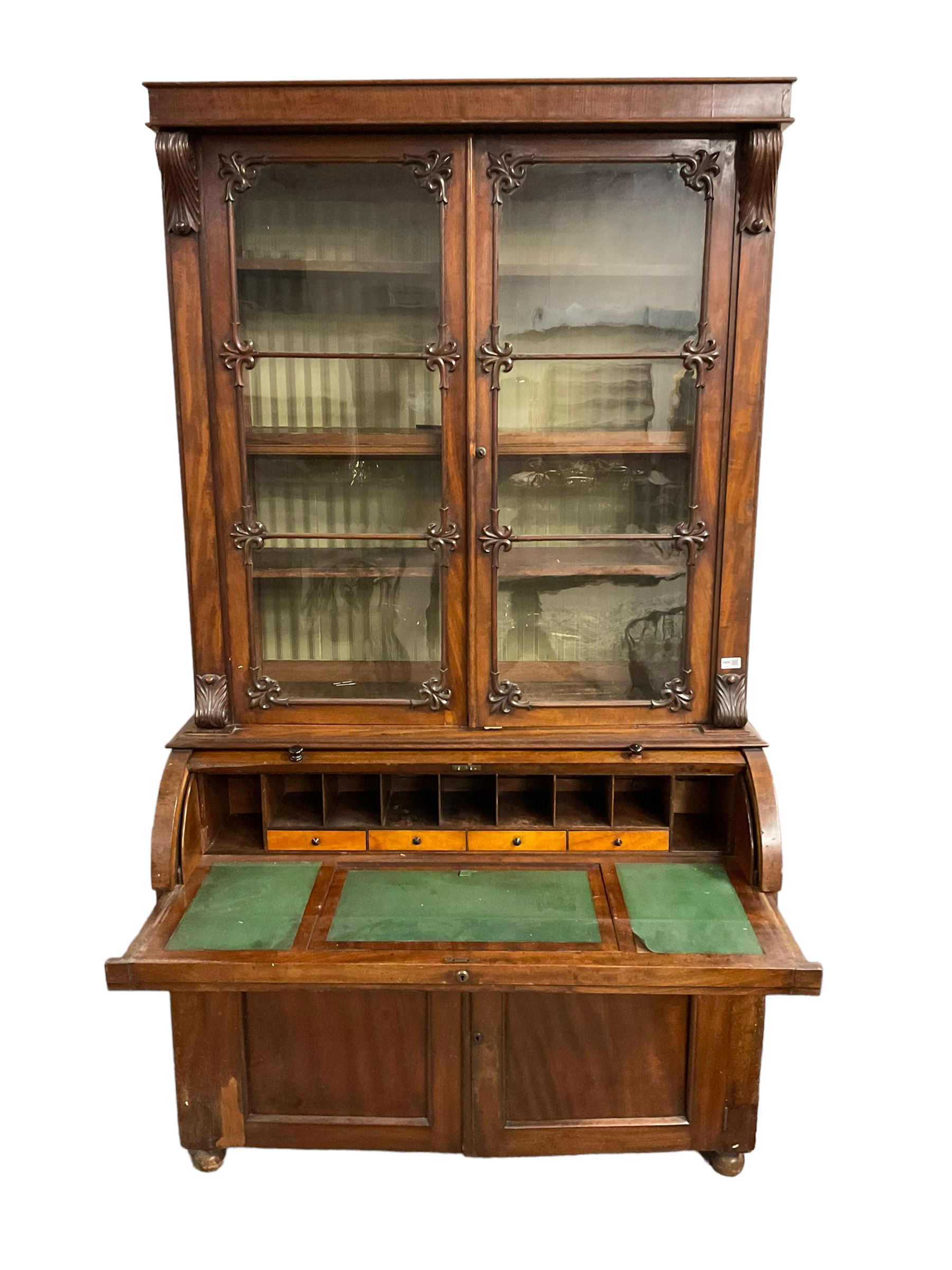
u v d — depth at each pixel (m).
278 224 2.54
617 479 2.68
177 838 2.66
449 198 2.49
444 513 2.65
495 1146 2.74
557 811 2.88
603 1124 2.72
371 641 2.77
